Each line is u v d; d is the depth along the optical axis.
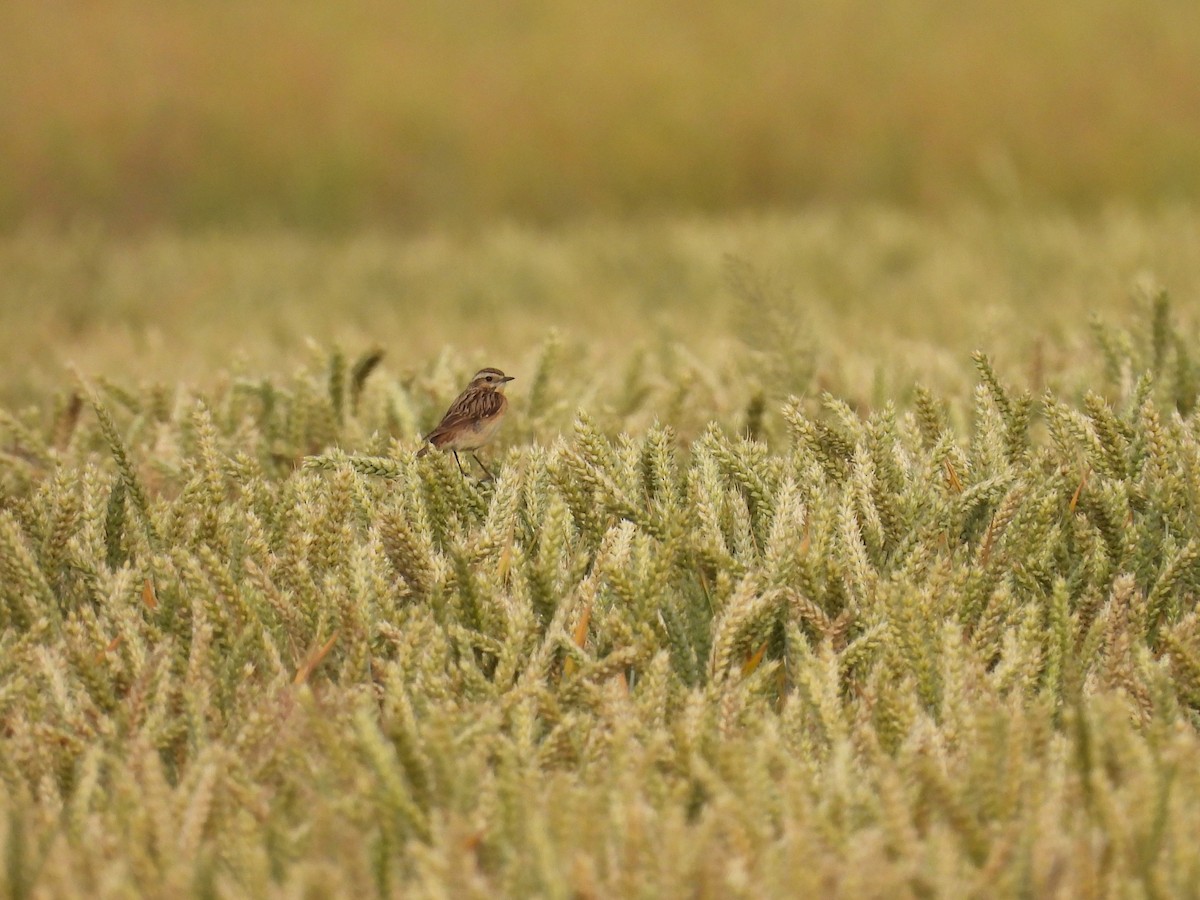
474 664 8.95
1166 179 43.56
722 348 18.69
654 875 6.73
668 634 9.48
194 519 11.32
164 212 47.22
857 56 52.38
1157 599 9.52
